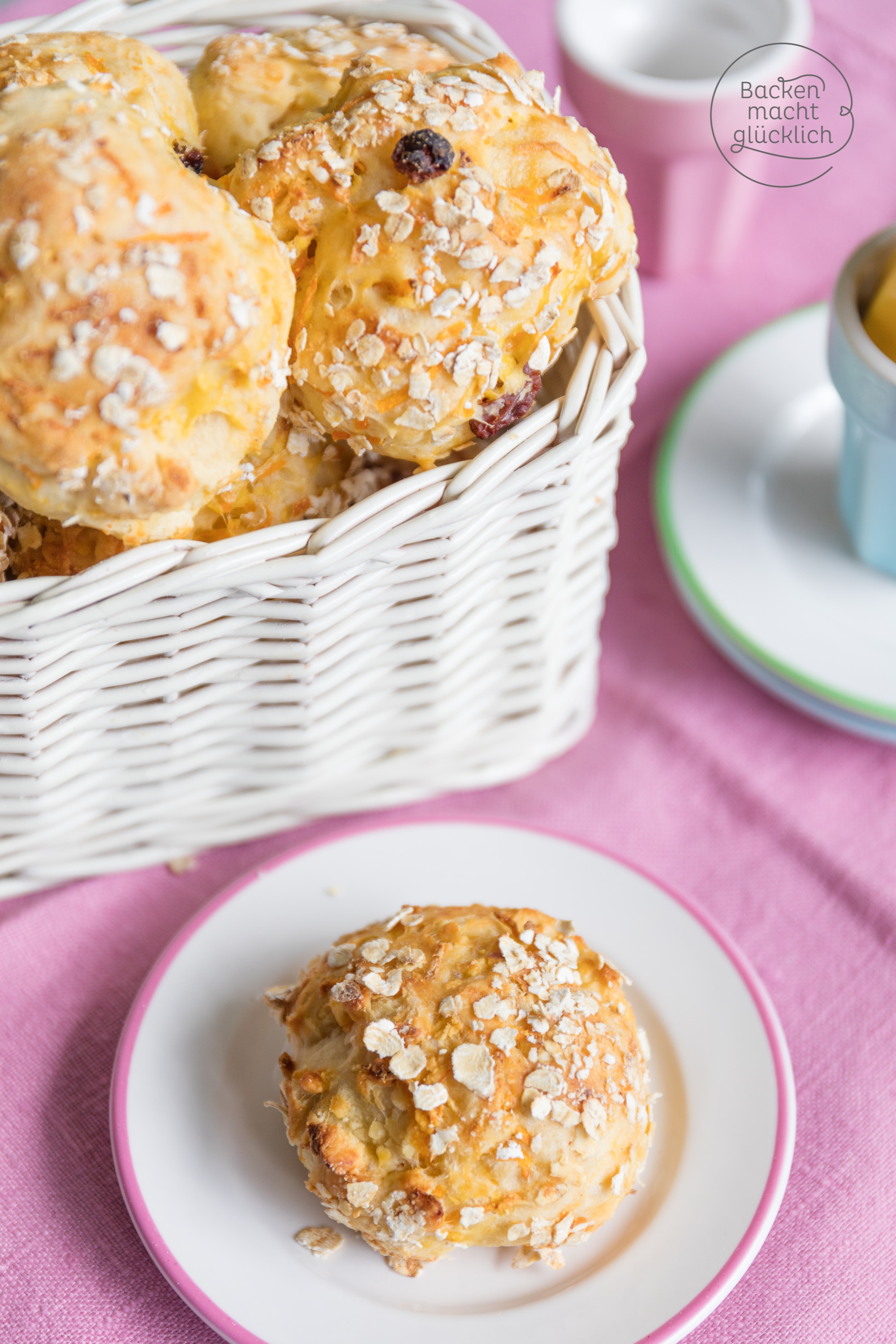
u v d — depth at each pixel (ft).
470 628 2.08
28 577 1.98
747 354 2.52
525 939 1.95
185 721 2.03
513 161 1.93
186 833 2.17
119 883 2.19
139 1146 1.93
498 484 1.93
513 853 2.11
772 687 2.29
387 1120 1.86
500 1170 1.83
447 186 1.89
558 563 2.08
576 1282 1.88
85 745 2.02
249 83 2.03
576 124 1.99
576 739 2.31
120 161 1.82
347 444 2.02
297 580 1.91
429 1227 1.82
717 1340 1.91
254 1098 1.98
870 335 2.21
